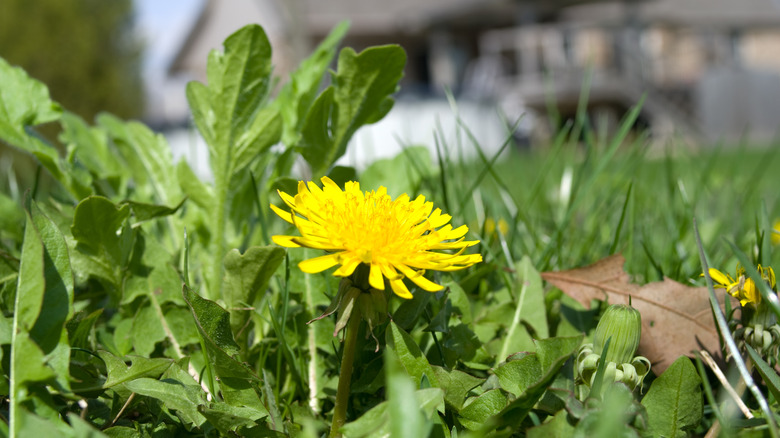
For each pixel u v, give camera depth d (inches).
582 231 16.7
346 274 7.6
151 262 10.1
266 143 10.7
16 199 15.3
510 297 11.0
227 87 10.4
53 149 11.4
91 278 11.0
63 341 7.9
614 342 8.0
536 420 7.9
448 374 8.3
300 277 10.1
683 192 15.9
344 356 8.3
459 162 15.9
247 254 9.1
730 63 238.8
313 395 9.5
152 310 9.8
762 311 8.8
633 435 7.3
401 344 8.4
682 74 220.1
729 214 19.9
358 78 10.5
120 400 8.4
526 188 25.3
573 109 188.2
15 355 7.5
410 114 81.9
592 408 7.5
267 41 10.3
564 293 10.6
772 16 247.3
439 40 208.1
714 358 9.5
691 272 12.8
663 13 223.3
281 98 11.8
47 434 7.1
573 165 18.9
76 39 131.3
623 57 187.0
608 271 10.4
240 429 8.2
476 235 12.7
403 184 12.7
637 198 18.5
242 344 9.7
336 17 203.6
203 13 225.8
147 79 150.6
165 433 8.4
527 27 183.9
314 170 10.9
